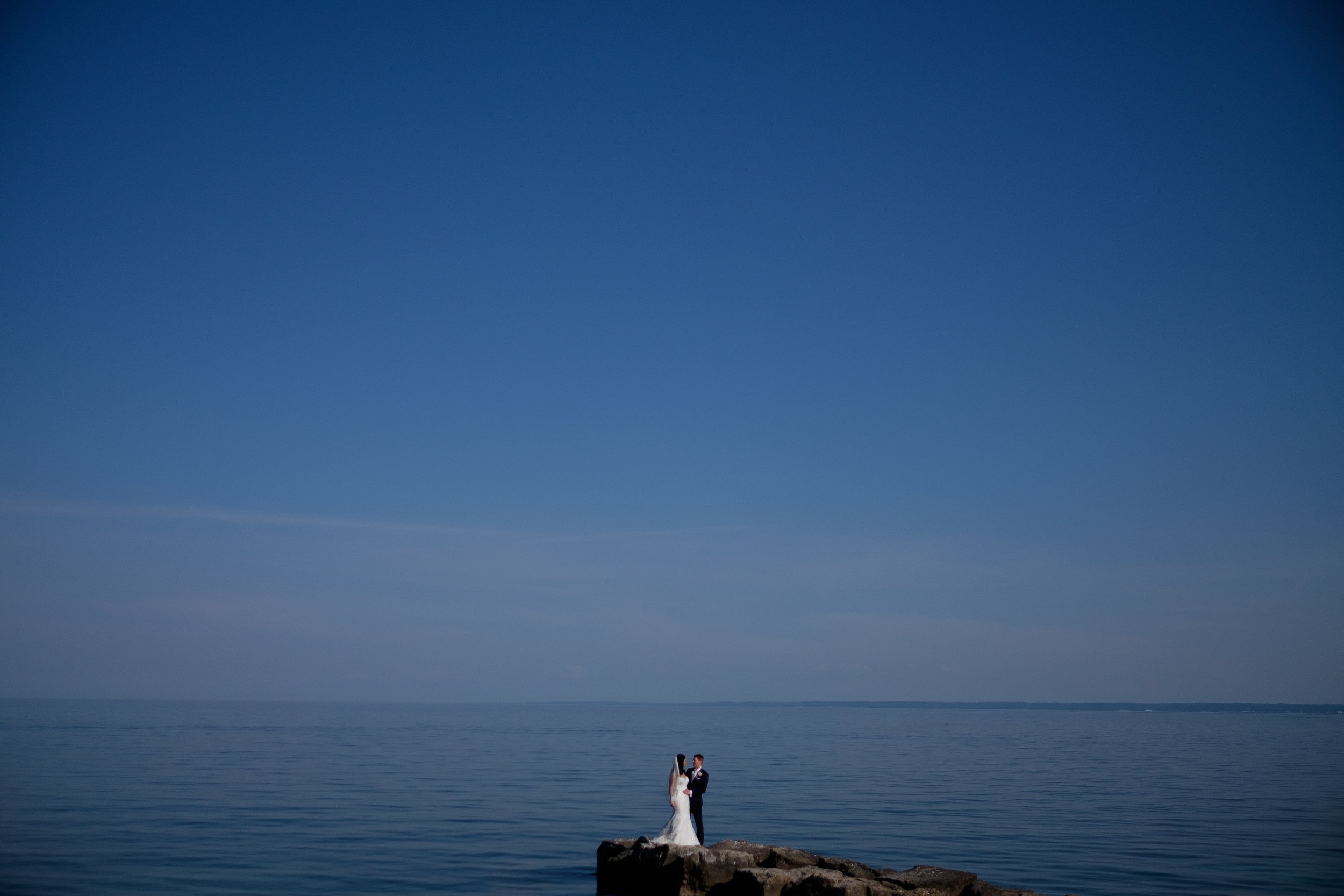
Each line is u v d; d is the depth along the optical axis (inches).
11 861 905.5
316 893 780.0
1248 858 991.6
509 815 1333.7
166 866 887.7
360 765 2295.8
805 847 1063.0
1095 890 829.8
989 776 2101.4
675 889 753.0
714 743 3747.5
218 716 7332.7
